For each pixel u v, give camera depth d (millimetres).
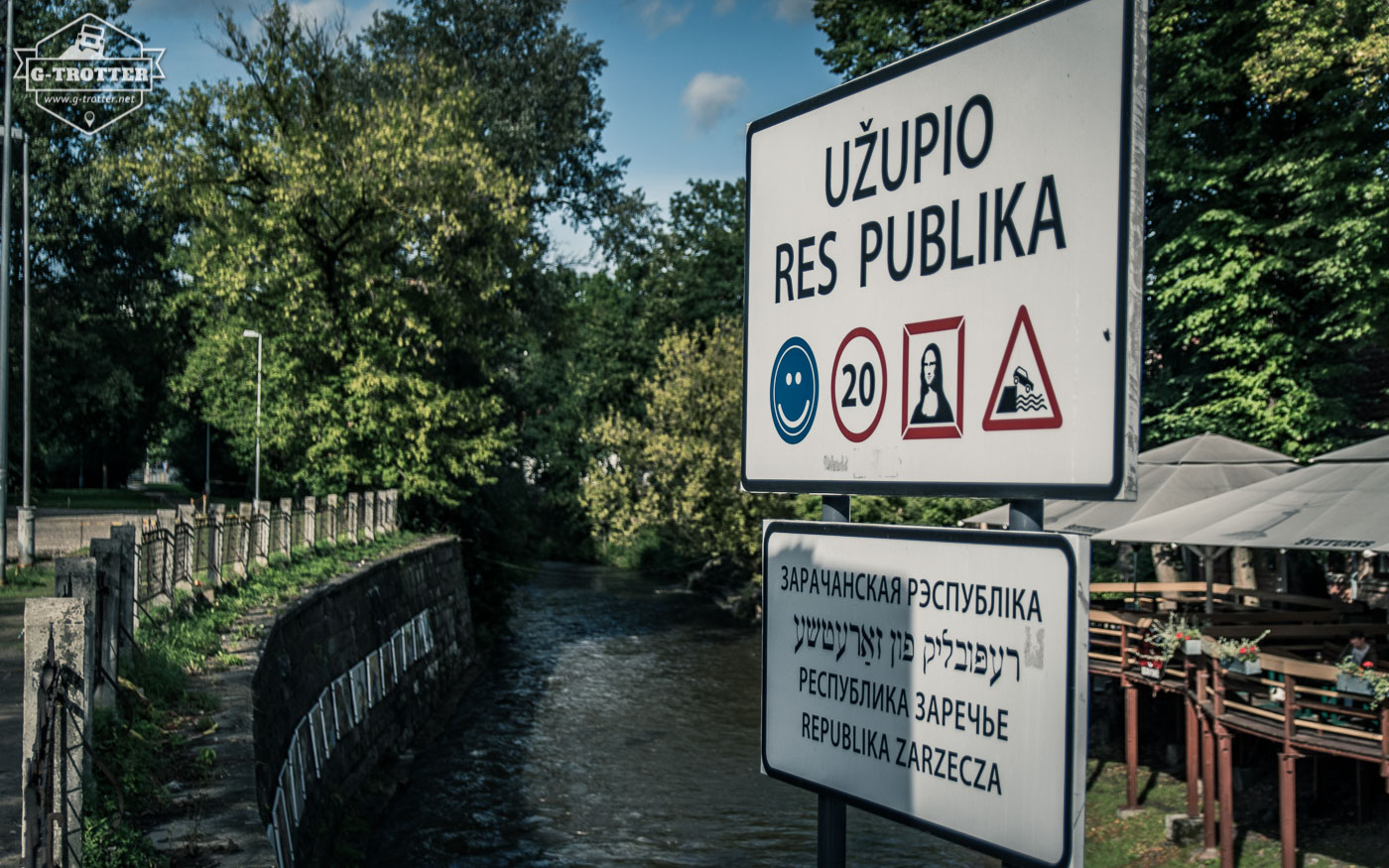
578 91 38688
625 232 41250
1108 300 2549
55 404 39500
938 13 24984
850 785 3221
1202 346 22062
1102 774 16953
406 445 30047
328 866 13664
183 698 10086
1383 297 17312
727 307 57188
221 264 28422
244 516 17297
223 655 11883
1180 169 21141
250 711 9852
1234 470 17172
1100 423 2555
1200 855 13336
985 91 2885
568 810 18359
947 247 2979
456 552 33531
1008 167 2814
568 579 57188
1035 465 2713
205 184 28453
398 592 23984
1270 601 18016
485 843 16469
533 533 52562
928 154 3053
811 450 3436
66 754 5281
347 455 29484
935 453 2998
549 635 38750
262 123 29016
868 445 3217
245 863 6539
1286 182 19547
